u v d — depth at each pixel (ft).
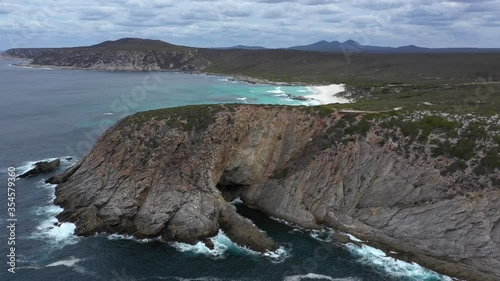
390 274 154.40
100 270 153.89
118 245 171.42
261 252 167.94
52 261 158.10
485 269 150.82
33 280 146.30
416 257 162.09
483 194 163.32
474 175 169.48
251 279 151.02
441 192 170.71
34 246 167.53
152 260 161.68
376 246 170.60
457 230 160.76
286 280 150.51
